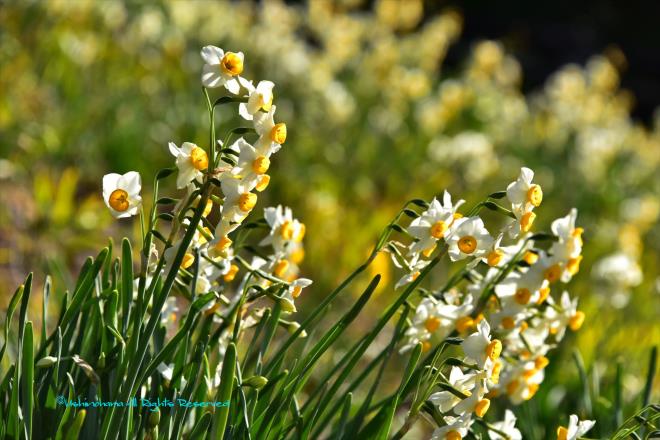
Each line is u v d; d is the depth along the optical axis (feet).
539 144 39.99
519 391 10.31
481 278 10.05
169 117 29.84
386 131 33.91
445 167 31.45
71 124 26.94
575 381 17.17
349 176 31.01
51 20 31.91
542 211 33.35
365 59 37.93
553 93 42.37
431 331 9.78
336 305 23.17
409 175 31.76
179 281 9.05
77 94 28.91
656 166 40.96
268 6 37.32
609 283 19.30
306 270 24.16
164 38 34.09
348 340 20.62
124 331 8.85
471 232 8.66
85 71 30.83
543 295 9.68
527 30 70.74
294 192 27.32
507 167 34.68
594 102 41.22
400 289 24.04
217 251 8.43
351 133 33.04
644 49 74.79
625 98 45.55
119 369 8.36
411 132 36.45
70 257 21.80
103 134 27.58
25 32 31.24
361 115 34.83
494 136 37.63
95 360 9.16
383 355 10.27
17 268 20.58
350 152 32.30
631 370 19.99
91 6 33.91
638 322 23.34
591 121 40.47
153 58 33.12
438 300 9.83
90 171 26.43
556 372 16.72
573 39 70.79
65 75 29.58
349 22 39.55
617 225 33.01
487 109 39.24
